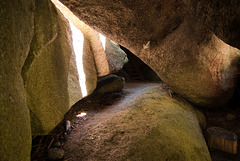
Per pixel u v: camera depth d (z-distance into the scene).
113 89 4.35
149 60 3.19
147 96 3.66
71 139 1.98
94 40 3.10
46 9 1.41
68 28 2.20
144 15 2.19
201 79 3.23
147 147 1.77
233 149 2.82
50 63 1.51
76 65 2.33
